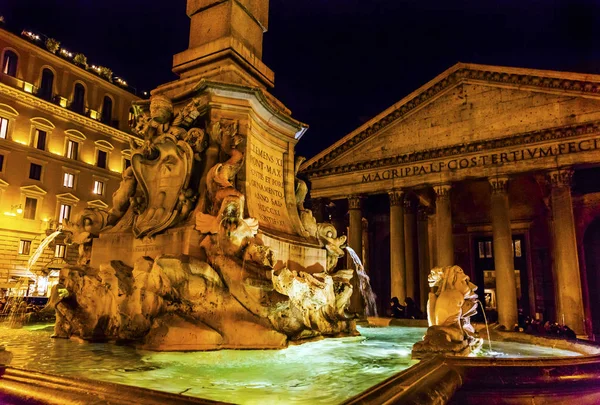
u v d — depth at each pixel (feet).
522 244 121.90
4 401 9.53
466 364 13.66
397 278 98.22
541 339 26.84
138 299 19.44
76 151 126.11
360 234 106.83
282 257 22.97
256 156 24.61
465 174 94.58
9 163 109.91
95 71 135.95
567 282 79.51
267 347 17.87
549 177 86.53
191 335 16.56
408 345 23.36
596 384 13.44
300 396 11.21
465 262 128.16
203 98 23.08
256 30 27.94
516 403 12.69
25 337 22.56
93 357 16.20
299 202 28.09
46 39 125.49
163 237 20.70
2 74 110.83
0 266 104.68
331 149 112.27
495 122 94.53
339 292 25.68
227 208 19.15
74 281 22.11
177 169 22.09
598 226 116.06
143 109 26.35
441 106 101.60
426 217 117.80
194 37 26.81
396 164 103.71
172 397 8.57
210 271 18.04
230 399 10.75
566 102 87.66
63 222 25.05
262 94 23.85
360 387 12.39
